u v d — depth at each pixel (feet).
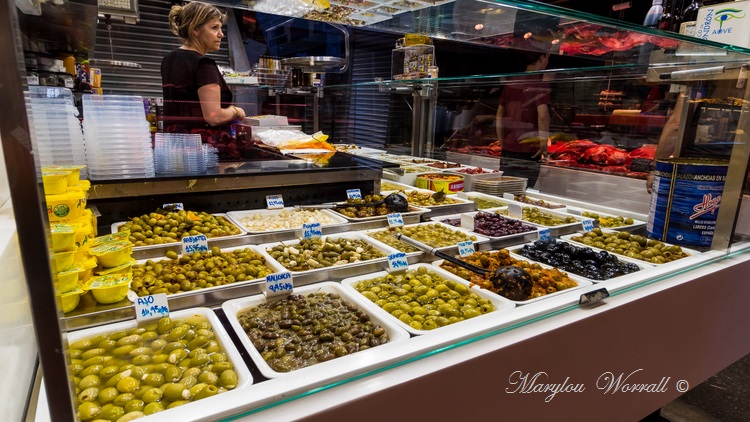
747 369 10.72
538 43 8.90
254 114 14.99
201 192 7.75
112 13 7.23
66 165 5.70
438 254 6.39
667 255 6.63
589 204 9.88
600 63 9.56
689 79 7.91
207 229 6.64
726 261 6.64
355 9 8.11
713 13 7.30
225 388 3.46
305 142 11.33
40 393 3.30
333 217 7.93
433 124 14.25
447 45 15.44
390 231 7.54
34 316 2.29
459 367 3.88
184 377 3.54
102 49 15.70
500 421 4.34
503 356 4.18
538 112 12.65
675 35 6.10
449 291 5.47
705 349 6.52
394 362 3.77
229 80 14.28
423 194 10.12
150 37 16.26
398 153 15.06
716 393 9.81
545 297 5.19
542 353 4.50
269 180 7.89
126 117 6.73
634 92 10.34
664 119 9.68
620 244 7.21
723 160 7.34
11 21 1.94
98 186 6.37
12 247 3.12
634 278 5.72
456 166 13.03
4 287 2.81
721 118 7.36
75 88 10.53
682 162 7.19
